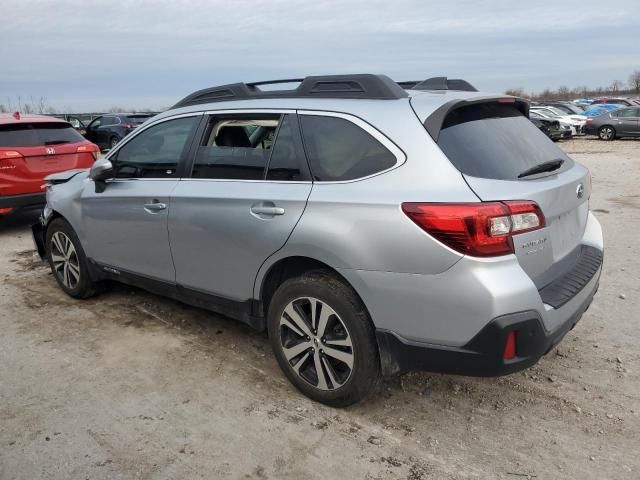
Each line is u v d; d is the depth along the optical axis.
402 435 2.93
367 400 3.27
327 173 3.01
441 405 3.21
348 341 2.95
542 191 2.73
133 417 3.12
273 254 3.15
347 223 2.82
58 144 7.89
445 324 2.61
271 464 2.72
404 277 2.67
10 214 7.49
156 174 3.96
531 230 2.65
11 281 5.55
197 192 3.57
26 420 3.10
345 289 2.92
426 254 2.59
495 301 2.48
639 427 2.97
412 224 2.61
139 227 4.00
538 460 2.72
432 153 2.71
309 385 3.22
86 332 4.27
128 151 4.22
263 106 3.41
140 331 4.27
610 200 9.52
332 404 3.15
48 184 5.21
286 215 3.07
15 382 3.52
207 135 3.67
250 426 3.02
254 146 3.40
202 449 2.83
